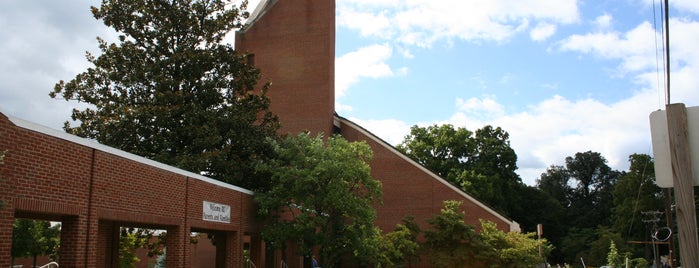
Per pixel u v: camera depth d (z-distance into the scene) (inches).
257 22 1820.9
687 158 208.2
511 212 2824.8
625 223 2984.7
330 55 1776.6
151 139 1226.0
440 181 1638.8
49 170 541.0
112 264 822.5
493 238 1405.0
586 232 3221.0
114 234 828.6
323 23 1785.2
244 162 1235.9
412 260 1505.9
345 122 1745.8
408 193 1653.5
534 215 3221.0
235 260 945.5
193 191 809.5
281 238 1003.9
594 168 4256.9
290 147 1069.8
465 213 1593.3
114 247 827.4
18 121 506.9
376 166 1686.8
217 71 1332.4
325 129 1720.0
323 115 1729.8
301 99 1750.7
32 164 521.0
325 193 1011.3
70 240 576.4
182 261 770.2
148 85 1268.5
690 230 203.3
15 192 500.4
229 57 1332.4
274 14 1818.4
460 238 1370.6
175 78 1284.4
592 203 4084.6
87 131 1228.5
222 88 1320.1
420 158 2640.3
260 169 1045.8
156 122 1218.0
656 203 2930.6
